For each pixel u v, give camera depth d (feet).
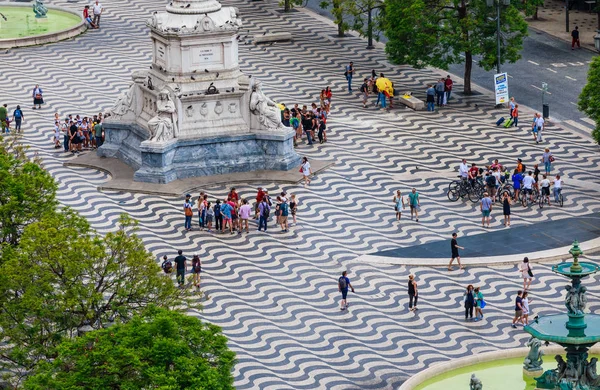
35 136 435.12
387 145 428.56
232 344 320.50
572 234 371.15
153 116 407.23
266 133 405.39
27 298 265.34
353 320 331.36
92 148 424.87
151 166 398.21
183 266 341.62
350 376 308.81
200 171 401.70
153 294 281.95
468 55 462.19
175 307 299.99
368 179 404.98
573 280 222.28
